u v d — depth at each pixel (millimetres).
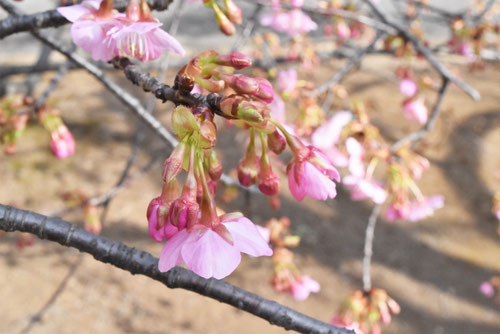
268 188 1232
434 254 6086
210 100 1021
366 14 4297
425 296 5621
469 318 5426
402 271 5863
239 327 5195
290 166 1188
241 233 1008
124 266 1150
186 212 975
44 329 4879
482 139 7516
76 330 4926
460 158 7242
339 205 6578
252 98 1100
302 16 3266
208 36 8672
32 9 8484
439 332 5242
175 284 1153
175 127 976
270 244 3303
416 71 7254
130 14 1182
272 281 3240
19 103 3180
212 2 1543
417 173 2875
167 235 1019
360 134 2916
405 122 7590
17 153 6766
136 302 5305
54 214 3514
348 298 2805
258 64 3984
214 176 1085
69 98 7660
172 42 1170
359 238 6199
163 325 5117
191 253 962
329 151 2900
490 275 5883
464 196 6773
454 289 5719
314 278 5633
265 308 1156
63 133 3051
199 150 1006
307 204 6520
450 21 4129
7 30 1424
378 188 2729
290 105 6926
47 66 3553
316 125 3258
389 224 6422
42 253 5664
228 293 1151
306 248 5965
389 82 8336
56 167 6629
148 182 6605
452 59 8203
